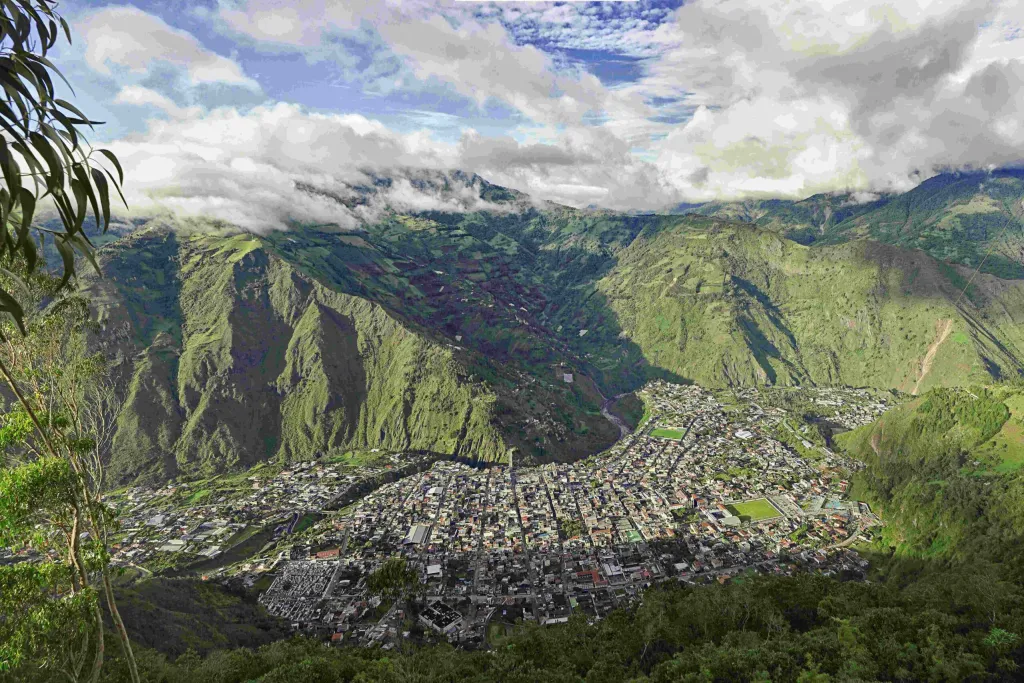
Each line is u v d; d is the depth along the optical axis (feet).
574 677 212.84
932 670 176.14
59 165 25.73
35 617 76.07
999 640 182.29
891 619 215.31
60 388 91.35
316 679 201.26
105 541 97.25
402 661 240.53
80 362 94.17
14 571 75.61
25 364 83.71
